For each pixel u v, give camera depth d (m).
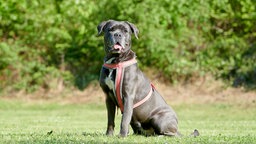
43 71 20.08
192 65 20.03
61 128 11.44
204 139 8.39
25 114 16.23
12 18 19.44
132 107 8.44
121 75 8.35
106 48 8.46
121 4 19.02
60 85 20.22
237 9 20.48
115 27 8.44
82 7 19.56
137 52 19.55
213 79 20.19
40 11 19.59
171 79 20.17
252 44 20.62
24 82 19.94
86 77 20.39
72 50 20.42
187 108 17.92
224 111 17.22
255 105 18.20
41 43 20.12
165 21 19.23
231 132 10.74
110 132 8.72
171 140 8.09
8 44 19.86
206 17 19.84
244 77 20.20
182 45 19.95
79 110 17.58
